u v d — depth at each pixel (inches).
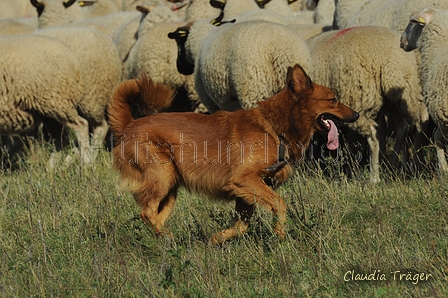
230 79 590.2
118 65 725.3
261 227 394.0
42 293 319.3
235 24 616.7
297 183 449.7
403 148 600.4
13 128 629.9
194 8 848.3
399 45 566.3
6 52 609.9
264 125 394.3
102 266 344.5
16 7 1481.3
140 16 898.7
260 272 351.6
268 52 562.3
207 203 450.9
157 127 402.3
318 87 401.7
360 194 450.3
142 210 403.9
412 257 346.6
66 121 647.8
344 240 381.1
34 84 616.7
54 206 432.8
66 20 943.0
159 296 317.7
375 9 710.5
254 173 386.6
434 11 544.7
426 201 426.0
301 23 855.1
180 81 729.0
